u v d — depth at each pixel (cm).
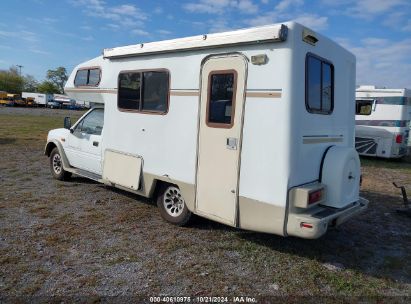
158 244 461
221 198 443
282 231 390
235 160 424
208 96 450
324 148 447
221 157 439
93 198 649
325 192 424
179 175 494
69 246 445
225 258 431
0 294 335
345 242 502
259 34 388
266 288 368
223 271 399
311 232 374
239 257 436
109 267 396
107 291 349
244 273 397
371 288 379
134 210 590
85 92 662
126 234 490
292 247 470
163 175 518
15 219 527
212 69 445
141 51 532
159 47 503
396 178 995
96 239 469
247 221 420
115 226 518
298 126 391
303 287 373
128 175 573
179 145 491
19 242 447
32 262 398
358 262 440
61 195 661
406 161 1360
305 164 407
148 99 536
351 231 548
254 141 406
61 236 473
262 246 468
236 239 487
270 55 389
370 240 515
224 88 432
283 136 383
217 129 441
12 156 1068
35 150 1203
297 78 385
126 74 573
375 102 1319
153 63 525
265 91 394
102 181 631
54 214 556
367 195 783
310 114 414
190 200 483
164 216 538
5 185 719
